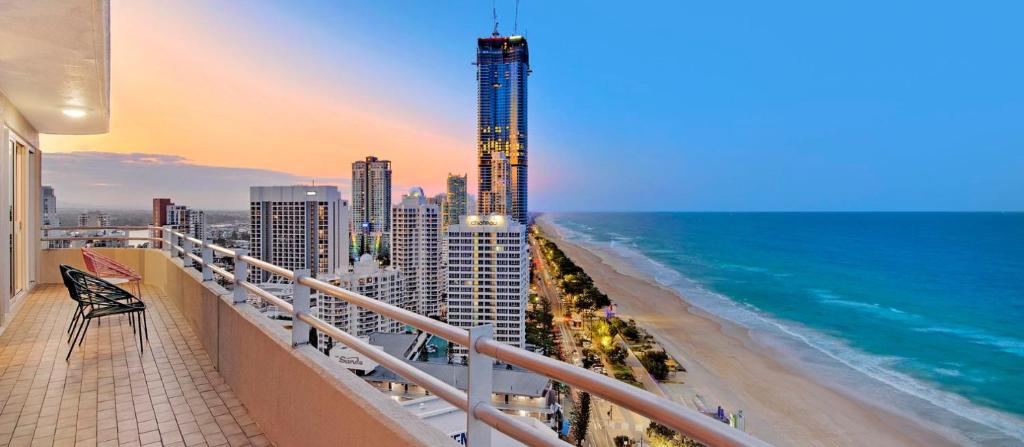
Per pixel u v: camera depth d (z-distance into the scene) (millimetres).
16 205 7590
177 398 3781
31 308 7164
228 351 4078
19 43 4508
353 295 2172
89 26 4152
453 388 1602
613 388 1021
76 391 3920
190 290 6074
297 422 2639
